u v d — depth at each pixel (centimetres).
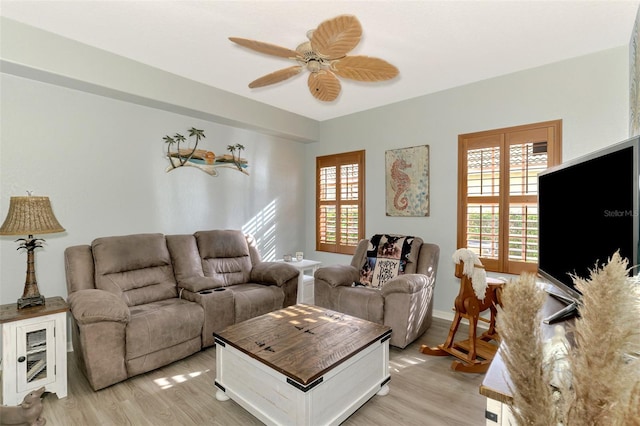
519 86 318
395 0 206
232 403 211
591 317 45
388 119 420
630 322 42
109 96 308
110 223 318
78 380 237
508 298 52
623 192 109
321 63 201
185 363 265
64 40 258
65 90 287
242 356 199
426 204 384
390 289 292
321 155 503
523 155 316
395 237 366
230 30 245
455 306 270
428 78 336
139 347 237
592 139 283
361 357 201
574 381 46
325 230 499
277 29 243
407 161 400
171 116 360
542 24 235
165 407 207
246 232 440
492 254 335
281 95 390
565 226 163
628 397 41
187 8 218
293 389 170
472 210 349
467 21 230
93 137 305
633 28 239
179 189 370
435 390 226
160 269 313
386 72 211
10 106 261
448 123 367
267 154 467
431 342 305
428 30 242
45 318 215
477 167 346
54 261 285
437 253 343
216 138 404
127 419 195
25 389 207
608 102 275
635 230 101
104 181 313
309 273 515
